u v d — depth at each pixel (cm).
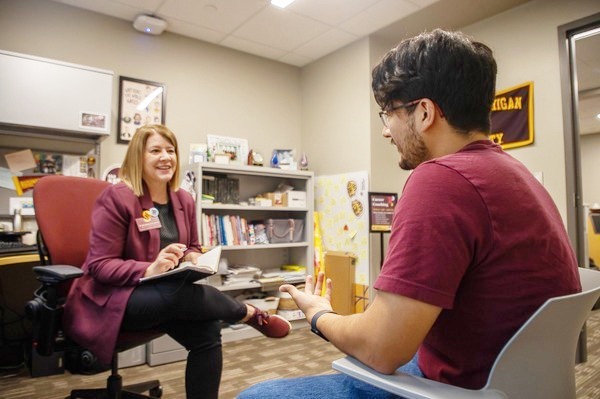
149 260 151
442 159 64
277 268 368
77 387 205
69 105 251
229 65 364
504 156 69
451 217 57
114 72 301
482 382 61
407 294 55
